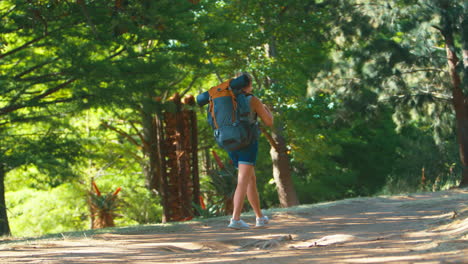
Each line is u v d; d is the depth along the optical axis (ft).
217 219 22.43
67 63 43.34
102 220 55.16
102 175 90.68
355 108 68.03
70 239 16.79
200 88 87.15
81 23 40.16
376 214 21.26
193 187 46.26
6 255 12.98
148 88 44.57
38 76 44.14
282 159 78.43
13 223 94.48
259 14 70.95
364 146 108.68
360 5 67.97
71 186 87.76
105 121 81.87
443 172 75.31
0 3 43.24
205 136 90.12
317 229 17.06
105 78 42.45
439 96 65.82
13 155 48.73
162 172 46.78
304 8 71.82
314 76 73.87
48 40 43.16
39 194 92.22
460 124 62.95
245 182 18.58
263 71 69.72
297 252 11.48
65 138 53.11
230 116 18.11
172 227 20.10
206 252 12.92
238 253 12.20
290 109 69.87
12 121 48.47
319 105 70.23
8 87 42.37
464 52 59.21
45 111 50.42
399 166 89.56
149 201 90.58
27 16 33.01
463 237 10.71
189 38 44.47
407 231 14.11
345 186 106.52
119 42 41.09
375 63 65.77
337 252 10.81
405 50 64.49
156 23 21.93
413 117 67.72
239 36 52.06
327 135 94.53
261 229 18.15
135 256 12.18
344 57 73.72
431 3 59.47
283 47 73.82
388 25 63.77
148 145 79.56
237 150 18.56
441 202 23.86
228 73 72.38
